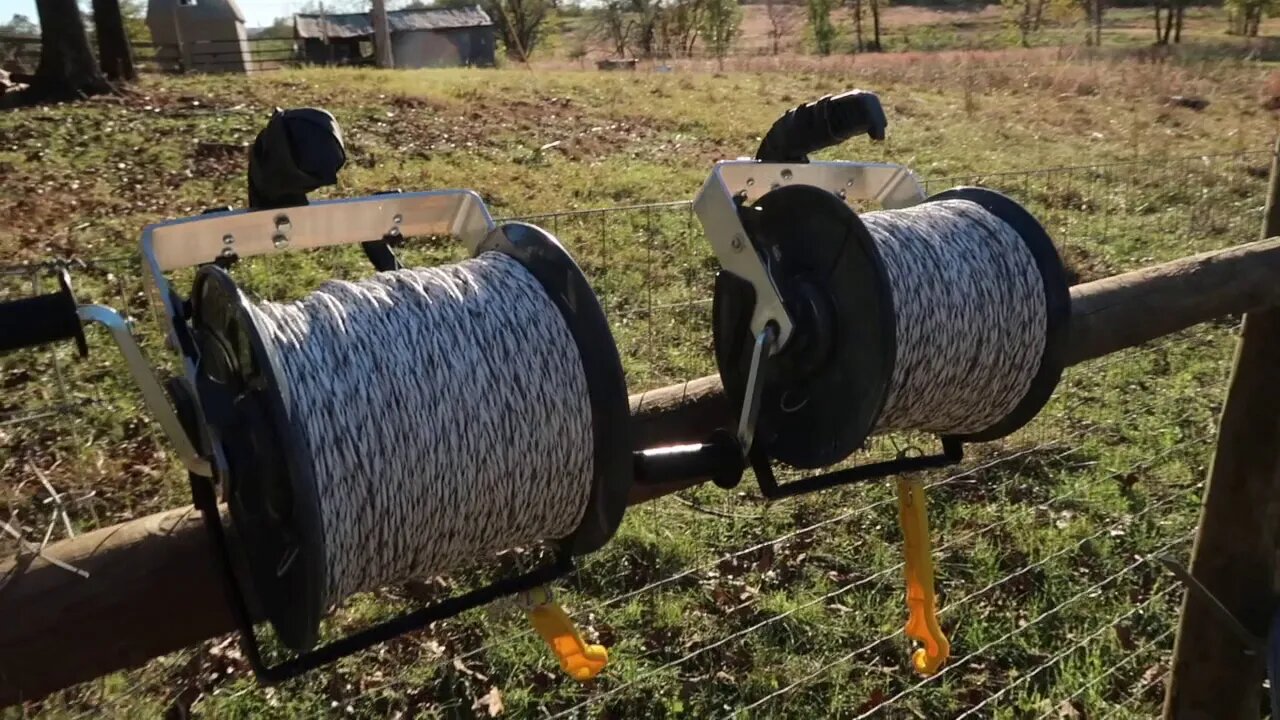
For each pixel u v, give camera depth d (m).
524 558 4.45
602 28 57.91
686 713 3.95
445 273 1.74
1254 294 2.93
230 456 1.46
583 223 8.26
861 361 1.79
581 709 3.91
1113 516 5.15
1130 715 4.07
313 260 6.96
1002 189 10.48
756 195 2.06
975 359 2.03
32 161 10.77
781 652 4.21
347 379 1.53
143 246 1.57
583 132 13.16
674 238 8.06
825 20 51.62
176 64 32.25
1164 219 9.81
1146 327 2.77
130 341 1.42
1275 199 3.12
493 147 12.02
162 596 1.66
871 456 5.04
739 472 1.90
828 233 1.82
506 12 51.94
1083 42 47.59
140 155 11.28
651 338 6.02
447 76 17.47
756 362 1.82
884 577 4.61
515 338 1.63
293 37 41.75
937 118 15.93
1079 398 6.23
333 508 1.48
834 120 1.96
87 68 15.12
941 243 2.05
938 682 4.15
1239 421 3.09
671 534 4.73
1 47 27.09
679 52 48.66
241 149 11.72
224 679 3.87
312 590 1.38
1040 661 4.30
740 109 15.59
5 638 1.54
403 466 1.53
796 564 4.67
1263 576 3.16
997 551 4.82
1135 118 16.73
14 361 5.52
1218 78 22.17
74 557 1.62
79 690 3.61
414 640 4.10
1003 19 64.00
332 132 1.63
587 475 1.68
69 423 5.02
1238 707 3.28
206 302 1.53
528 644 4.12
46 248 7.99
